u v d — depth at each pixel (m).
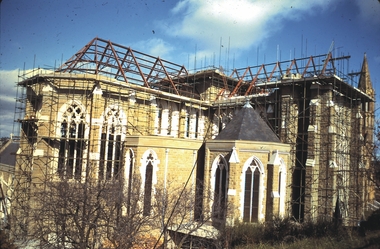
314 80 42.41
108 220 24.14
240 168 35.91
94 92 37.78
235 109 51.81
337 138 43.88
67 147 39.03
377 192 58.56
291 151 43.12
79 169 35.53
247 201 36.22
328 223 31.92
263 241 29.89
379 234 24.80
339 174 43.34
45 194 27.44
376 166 44.78
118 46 48.84
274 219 33.44
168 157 38.19
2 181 47.12
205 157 38.78
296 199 42.19
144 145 37.31
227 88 58.94
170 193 33.31
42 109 38.38
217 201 36.69
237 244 30.17
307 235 29.80
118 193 28.34
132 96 42.06
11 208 35.53
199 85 59.53
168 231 32.03
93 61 43.00
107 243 27.48
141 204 33.47
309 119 42.97
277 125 46.75
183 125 50.91
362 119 52.50
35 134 40.50
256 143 36.50
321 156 42.06
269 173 36.59
